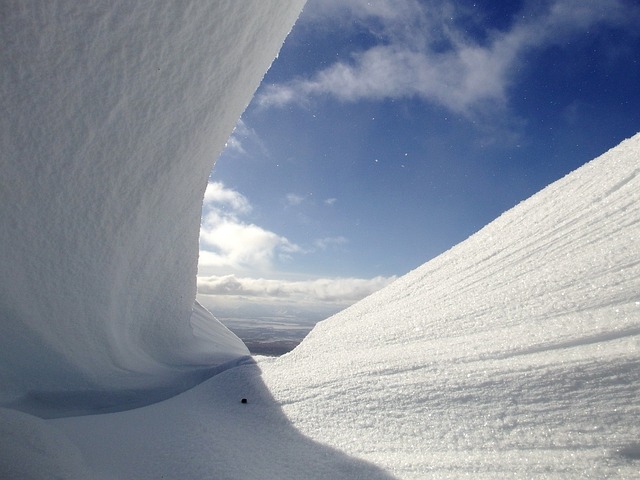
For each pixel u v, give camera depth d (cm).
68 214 246
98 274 274
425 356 232
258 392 275
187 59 240
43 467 171
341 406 232
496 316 234
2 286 234
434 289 311
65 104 213
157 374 335
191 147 289
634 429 151
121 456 197
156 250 325
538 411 174
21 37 185
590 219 261
